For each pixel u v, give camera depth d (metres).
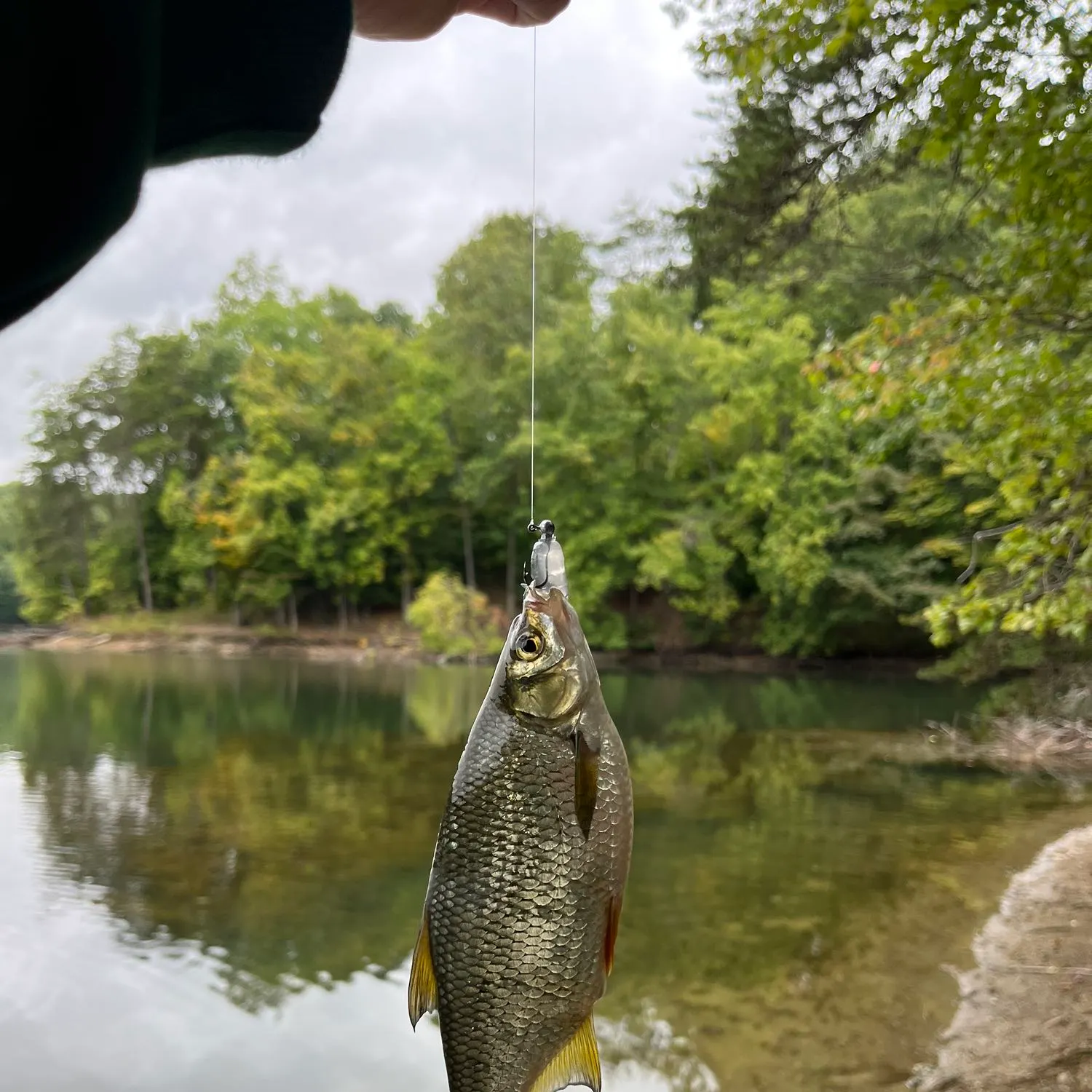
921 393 7.56
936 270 7.68
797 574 26.94
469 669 28.86
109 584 35.41
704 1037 6.35
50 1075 6.10
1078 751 15.49
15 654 31.86
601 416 31.03
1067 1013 6.34
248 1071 6.19
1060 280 6.51
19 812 12.24
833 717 20.08
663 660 31.02
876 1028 6.39
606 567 30.97
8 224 0.65
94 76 0.66
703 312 32.56
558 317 33.53
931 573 26.33
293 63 0.83
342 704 21.38
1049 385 7.18
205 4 0.80
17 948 8.04
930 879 9.55
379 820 11.94
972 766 15.03
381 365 34.78
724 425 29.67
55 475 34.81
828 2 6.39
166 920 8.66
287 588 34.25
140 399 35.09
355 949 8.09
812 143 8.88
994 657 17.66
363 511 34.16
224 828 11.53
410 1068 6.27
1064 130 5.86
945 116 6.07
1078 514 7.63
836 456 27.38
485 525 36.41
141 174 0.69
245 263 36.72
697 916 8.66
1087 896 8.60
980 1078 5.65
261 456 34.28
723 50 6.79
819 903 8.95
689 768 15.10
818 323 29.70
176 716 19.66
